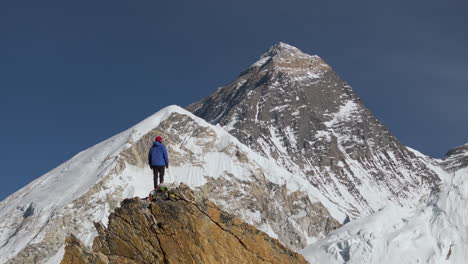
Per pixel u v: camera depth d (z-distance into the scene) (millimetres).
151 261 28938
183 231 29469
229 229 30250
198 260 28938
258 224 178875
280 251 31031
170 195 30141
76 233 153875
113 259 29000
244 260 29781
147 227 29641
